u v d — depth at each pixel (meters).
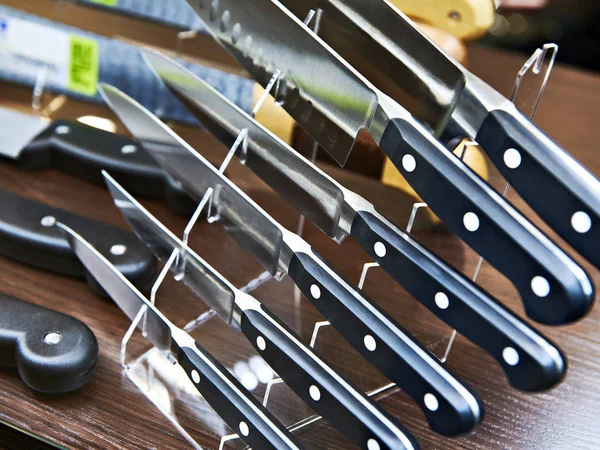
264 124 0.58
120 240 0.51
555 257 0.33
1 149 0.59
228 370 0.45
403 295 0.52
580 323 0.53
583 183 0.33
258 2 0.44
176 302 0.51
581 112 0.71
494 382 0.48
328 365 0.38
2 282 0.52
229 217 0.44
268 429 0.39
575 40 0.94
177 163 0.47
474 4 0.51
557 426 0.46
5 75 0.67
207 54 0.64
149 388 0.46
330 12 0.45
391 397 0.47
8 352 0.45
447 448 0.45
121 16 0.67
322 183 0.40
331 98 0.42
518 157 0.34
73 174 0.60
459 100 0.38
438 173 0.36
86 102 0.66
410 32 0.41
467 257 0.51
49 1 0.69
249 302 0.41
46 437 0.44
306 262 0.40
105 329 0.50
